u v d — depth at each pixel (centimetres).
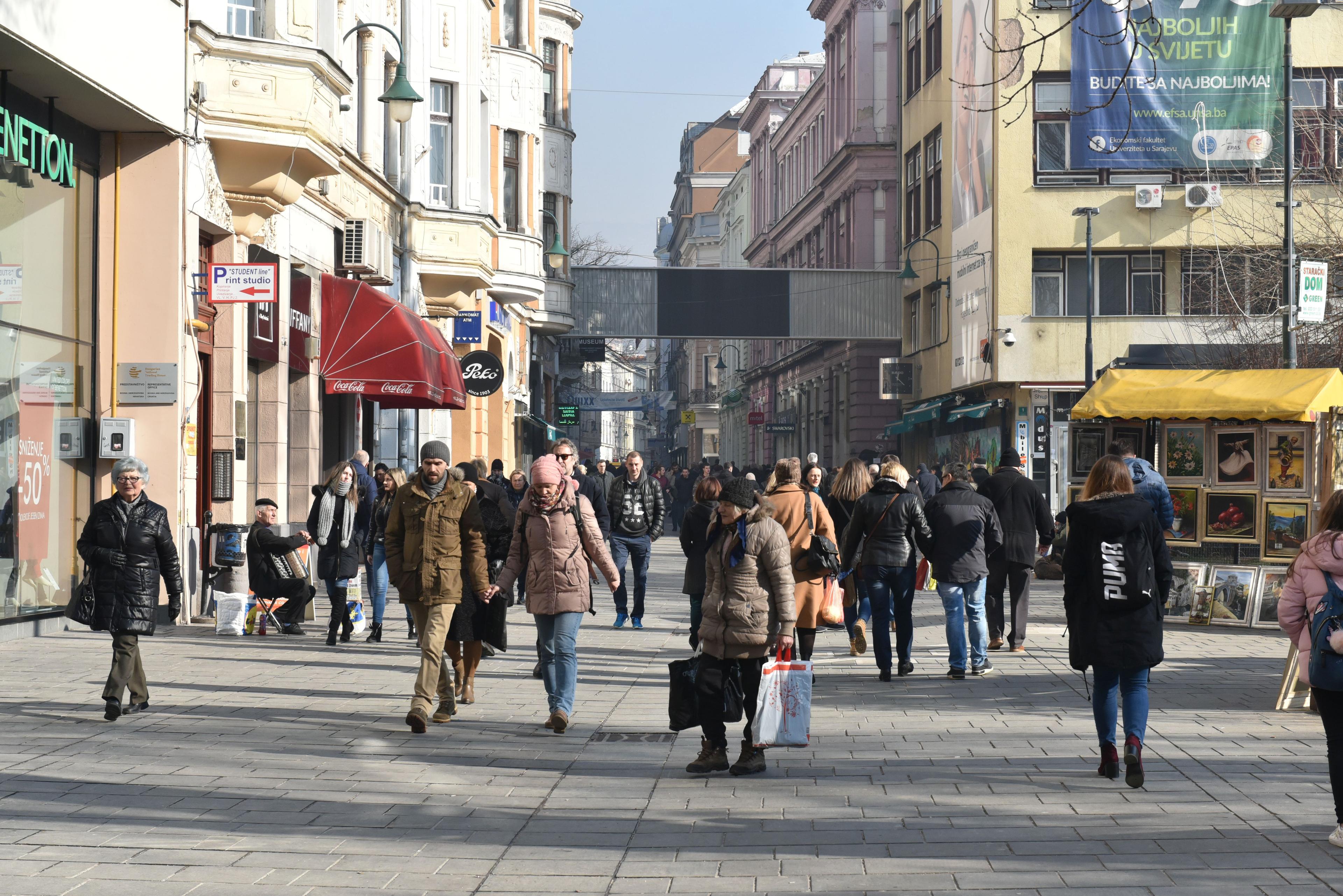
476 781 1057
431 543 1307
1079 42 4559
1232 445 2295
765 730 1063
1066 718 1337
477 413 4362
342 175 3012
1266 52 4497
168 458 2120
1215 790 995
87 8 1838
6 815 913
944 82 5412
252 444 2534
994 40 1717
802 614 1538
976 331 4922
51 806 941
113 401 2122
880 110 6538
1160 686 1536
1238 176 4550
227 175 2330
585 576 1315
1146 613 1028
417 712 1252
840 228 7062
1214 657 1800
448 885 769
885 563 1638
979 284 4903
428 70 3719
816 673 1725
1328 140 4303
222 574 2066
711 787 1040
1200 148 4528
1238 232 4522
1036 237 4644
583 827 909
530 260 4541
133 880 770
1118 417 2334
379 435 3600
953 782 1041
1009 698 1480
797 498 1546
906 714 1380
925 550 1652
